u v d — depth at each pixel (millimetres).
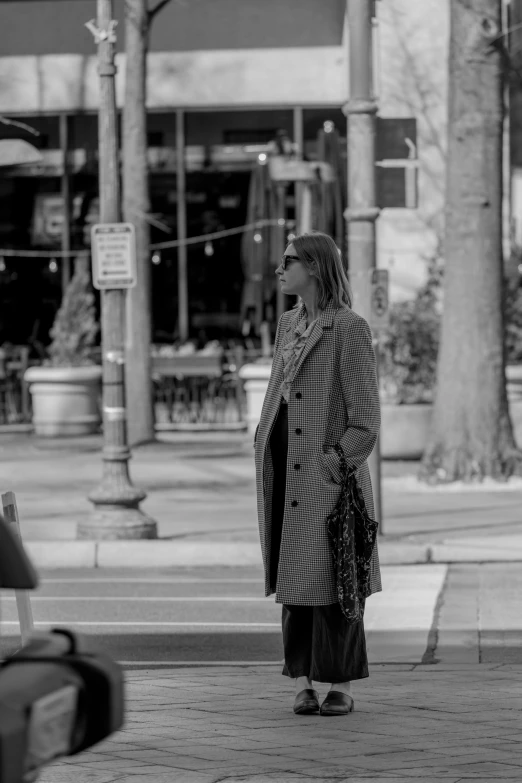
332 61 39062
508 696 10102
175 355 37812
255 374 33062
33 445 34094
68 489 26109
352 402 9430
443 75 37750
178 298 39375
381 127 19922
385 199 19969
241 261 39031
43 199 39781
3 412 38438
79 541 19203
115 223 19422
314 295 9625
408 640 13203
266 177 38906
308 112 39188
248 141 39312
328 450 9391
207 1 39250
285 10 39062
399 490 25578
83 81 39562
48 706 4246
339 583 9203
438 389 26062
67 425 35969
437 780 7465
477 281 25781
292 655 9602
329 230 36344
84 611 15242
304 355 9438
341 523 9273
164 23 39406
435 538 19672
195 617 14859
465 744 8461
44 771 7789
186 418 37844
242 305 39000
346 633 9344
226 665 12055
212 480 27391
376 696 10141
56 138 39781
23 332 39781
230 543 19078
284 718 9336
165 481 27281
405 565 18609
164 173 39469
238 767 7871
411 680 10852
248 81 39281
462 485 25562
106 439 19797
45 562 19078
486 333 25797
